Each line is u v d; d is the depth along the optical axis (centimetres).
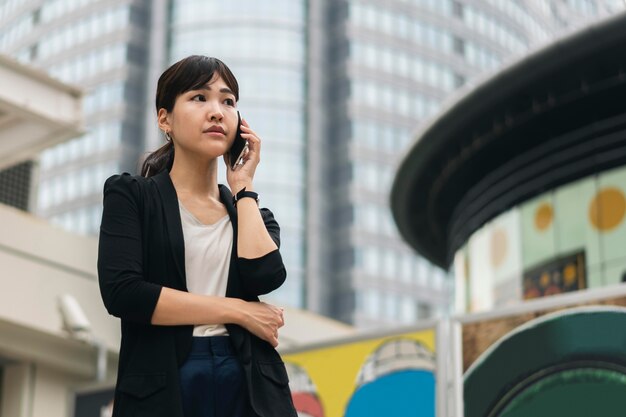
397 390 858
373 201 10350
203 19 10512
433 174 1748
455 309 1723
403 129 10738
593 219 1441
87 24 10781
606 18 1384
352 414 881
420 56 11094
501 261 1583
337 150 10456
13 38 11338
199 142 385
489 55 11575
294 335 2345
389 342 875
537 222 1524
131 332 370
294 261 9869
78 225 10038
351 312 9888
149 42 10569
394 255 10300
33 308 1964
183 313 363
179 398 355
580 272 1441
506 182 1595
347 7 10844
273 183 10019
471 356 809
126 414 357
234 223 389
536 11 12244
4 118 1631
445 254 1977
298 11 10675
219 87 392
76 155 10319
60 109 1644
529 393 769
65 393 2064
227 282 380
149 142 10175
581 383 746
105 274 367
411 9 11181
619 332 737
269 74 10375
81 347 2045
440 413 810
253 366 368
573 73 1457
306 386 922
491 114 1571
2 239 1953
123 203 376
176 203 383
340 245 10156
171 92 391
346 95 10569
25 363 2023
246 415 364
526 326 783
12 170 2377
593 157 1463
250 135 402
